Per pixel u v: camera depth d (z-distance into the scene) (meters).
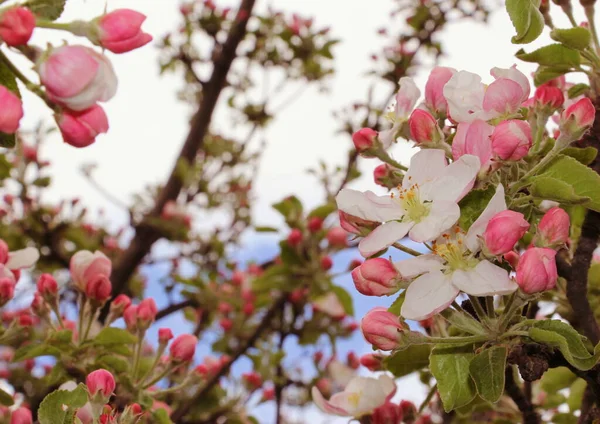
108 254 1.27
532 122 0.48
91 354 0.57
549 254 0.43
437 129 0.47
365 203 0.45
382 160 0.50
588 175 0.45
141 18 0.42
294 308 1.07
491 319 0.44
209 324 1.26
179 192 1.26
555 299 0.55
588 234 0.50
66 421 0.45
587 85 0.52
